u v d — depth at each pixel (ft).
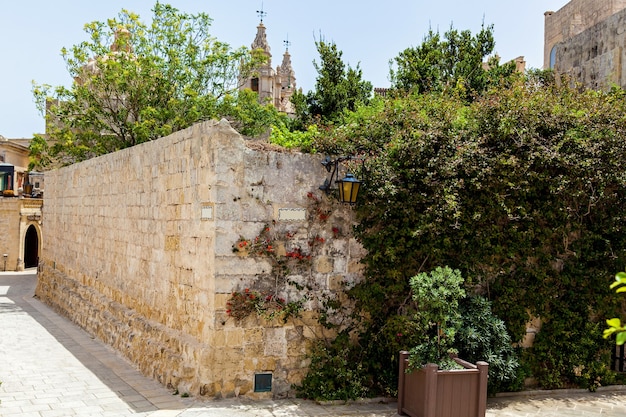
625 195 36.52
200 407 30.01
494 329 32.73
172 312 37.58
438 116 35.45
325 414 29.60
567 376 36.55
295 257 32.78
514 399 34.01
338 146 34.55
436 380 27.61
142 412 29.86
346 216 34.14
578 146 34.81
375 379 33.22
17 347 46.93
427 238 33.58
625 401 34.14
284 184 32.94
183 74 93.20
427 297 28.81
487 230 34.27
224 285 31.50
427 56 69.82
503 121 34.06
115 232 50.08
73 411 30.22
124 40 92.84
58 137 93.91
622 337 11.12
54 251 73.05
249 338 31.86
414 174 33.45
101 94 93.61
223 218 31.63
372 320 34.06
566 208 35.42
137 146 45.09
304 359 32.86
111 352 45.50
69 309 61.98
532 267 36.14
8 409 30.60
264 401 31.45
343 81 74.08
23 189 133.18
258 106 96.32
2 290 87.81
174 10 96.22
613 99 38.37
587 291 36.91
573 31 102.27
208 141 32.71
